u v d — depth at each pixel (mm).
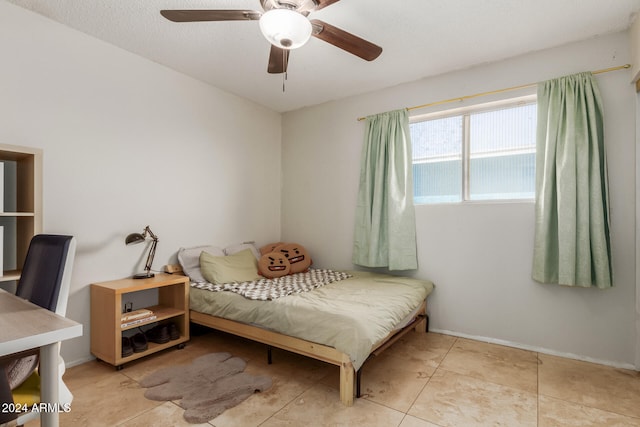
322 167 3734
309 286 2666
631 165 2252
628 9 2051
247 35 2367
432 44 2473
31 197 1881
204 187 3197
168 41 2457
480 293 2797
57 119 2219
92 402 1830
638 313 2227
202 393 1903
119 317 2219
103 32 2336
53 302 1192
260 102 3725
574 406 1817
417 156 3182
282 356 2486
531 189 2656
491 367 2285
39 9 2076
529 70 2598
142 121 2699
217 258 2980
